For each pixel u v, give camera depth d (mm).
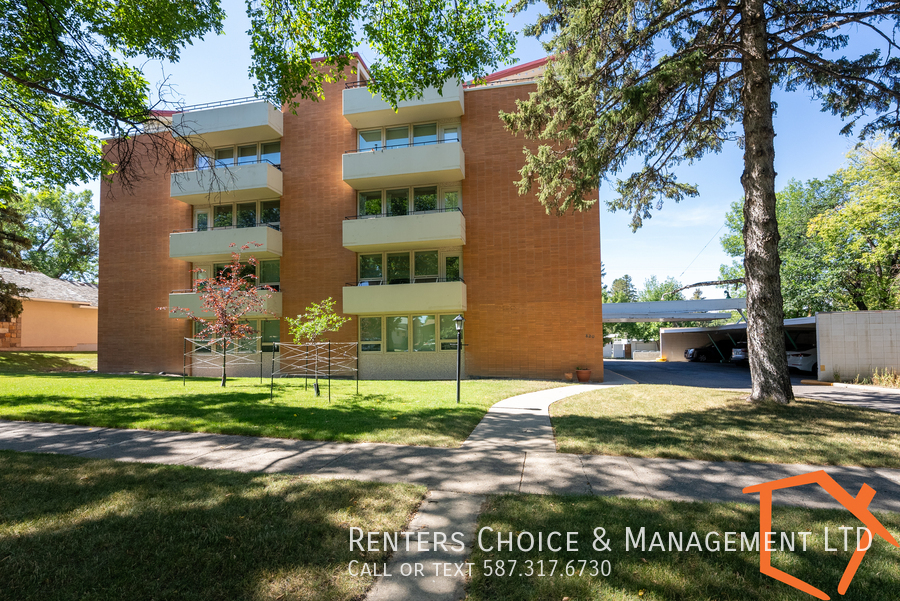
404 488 4176
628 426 6875
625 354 45750
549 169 10453
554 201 11961
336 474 4699
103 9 10188
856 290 24531
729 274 39469
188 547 3029
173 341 19344
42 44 9844
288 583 2602
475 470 4836
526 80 17359
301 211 18453
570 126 9633
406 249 17641
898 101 9062
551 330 16250
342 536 3205
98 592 2520
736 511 3645
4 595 2477
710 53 9633
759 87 8578
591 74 9617
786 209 31031
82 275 39625
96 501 3842
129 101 10461
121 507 3715
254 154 19359
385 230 16594
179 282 19500
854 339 14219
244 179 17906
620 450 5531
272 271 18859
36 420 7555
